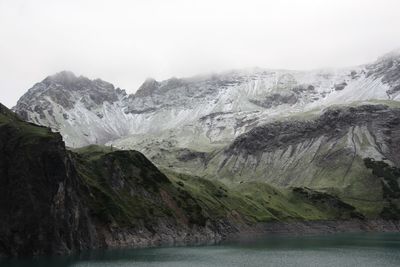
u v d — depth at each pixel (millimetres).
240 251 182625
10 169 156875
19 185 155375
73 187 174500
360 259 156125
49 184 158875
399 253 176500
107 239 184500
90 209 187500
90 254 161125
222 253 174125
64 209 163625
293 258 159750
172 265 139625
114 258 152500
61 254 157250
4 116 175250
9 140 161125
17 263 137000
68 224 164250
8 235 151375
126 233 194625
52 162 161000
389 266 139125
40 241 154375
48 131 172625
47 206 157000
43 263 137375
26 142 160875
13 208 153750
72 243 164875
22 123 181000
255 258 159625
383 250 187750
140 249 183500
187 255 166000
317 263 146500
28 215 154000
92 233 179250
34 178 157250
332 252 180625
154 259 152500
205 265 140375
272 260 154375
